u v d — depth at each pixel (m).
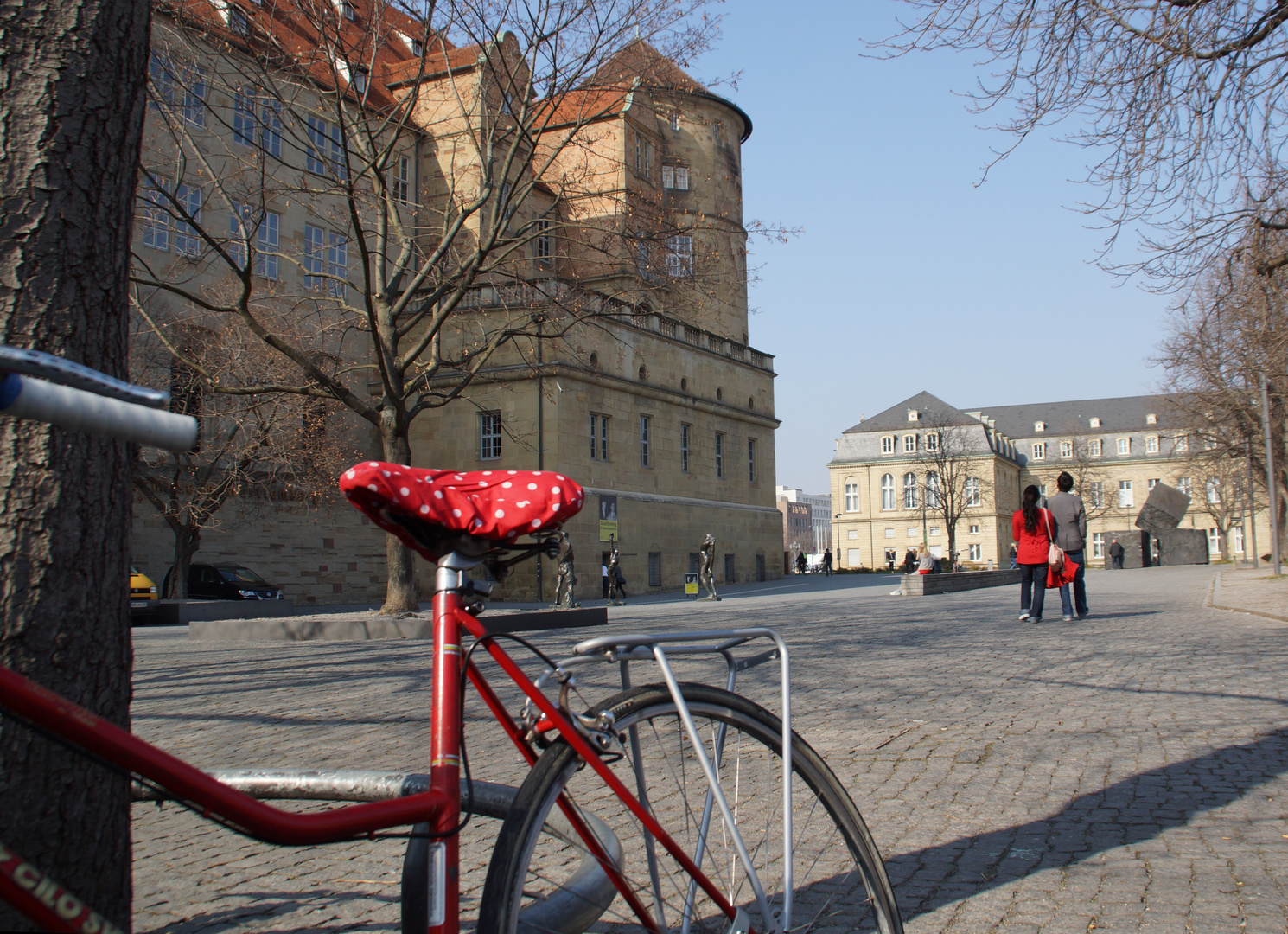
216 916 3.43
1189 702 7.24
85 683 2.36
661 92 19.50
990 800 4.80
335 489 31.50
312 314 26.67
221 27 17.22
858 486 105.69
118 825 2.41
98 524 2.42
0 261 2.36
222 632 16.50
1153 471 112.44
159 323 25.11
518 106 19.88
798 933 2.28
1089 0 9.09
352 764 5.92
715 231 21.78
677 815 2.15
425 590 37.41
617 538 38.72
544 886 1.96
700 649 2.19
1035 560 14.80
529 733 2.00
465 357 19.64
